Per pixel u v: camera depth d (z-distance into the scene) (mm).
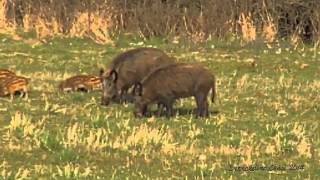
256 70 58406
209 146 31891
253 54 65125
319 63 61594
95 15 72125
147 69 41344
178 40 70562
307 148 31672
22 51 63594
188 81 36625
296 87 49500
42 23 71312
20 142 31484
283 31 72125
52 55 62312
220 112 39875
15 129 33531
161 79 36688
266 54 65125
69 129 33156
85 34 70750
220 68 58719
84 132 33781
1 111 38031
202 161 29234
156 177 26828
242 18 71500
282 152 31047
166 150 30547
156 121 36562
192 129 35031
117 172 27391
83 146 30875
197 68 36938
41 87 46281
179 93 36844
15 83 41938
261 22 72062
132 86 42562
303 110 41312
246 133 34781
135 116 37469
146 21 72500
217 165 28688
